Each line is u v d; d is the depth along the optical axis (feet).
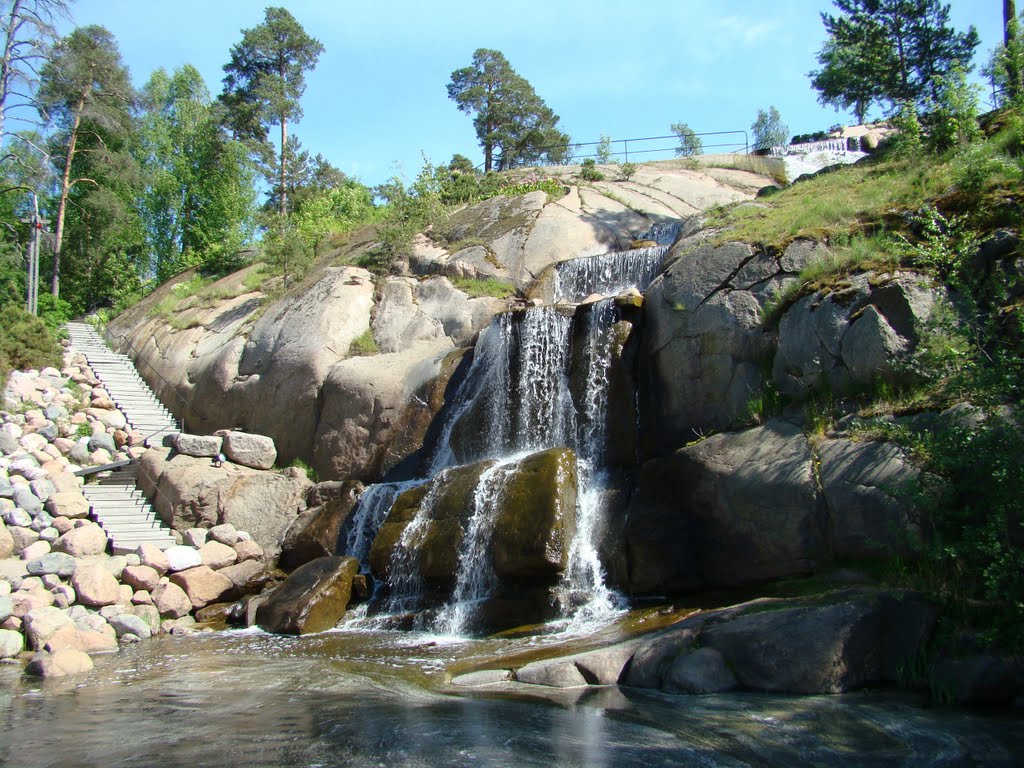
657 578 35.65
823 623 24.61
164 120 150.30
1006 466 24.26
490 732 21.36
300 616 41.22
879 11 79.87
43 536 49.16
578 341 48.16
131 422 71.26
